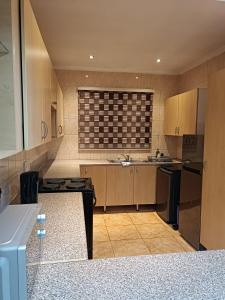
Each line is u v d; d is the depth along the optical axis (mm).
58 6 2117
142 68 4309
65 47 3193
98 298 766
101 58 3715
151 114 4570
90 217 2316
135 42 3002
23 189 1540
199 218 2750
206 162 2578
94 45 3113
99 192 4086
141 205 4453
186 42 3002
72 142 4438
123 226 3582
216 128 2400
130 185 4156
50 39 2906
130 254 2777
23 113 1204
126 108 4480
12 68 1054
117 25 2514
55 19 2373
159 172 4004
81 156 4480
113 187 4117
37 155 3178
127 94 4461
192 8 2145
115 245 2990
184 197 3139
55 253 1141
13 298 662
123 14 2268
